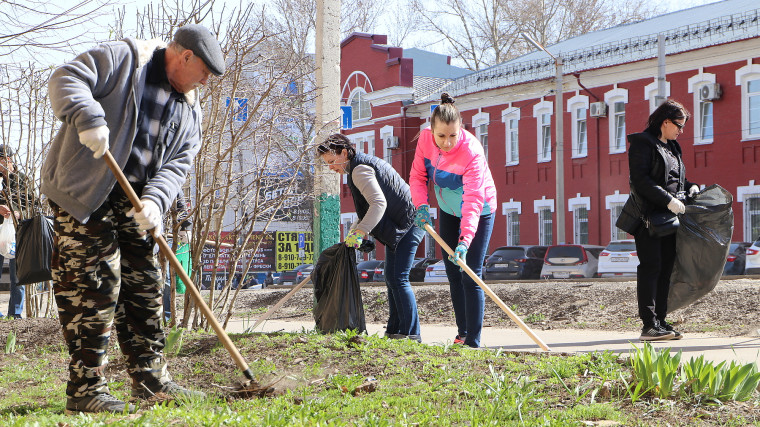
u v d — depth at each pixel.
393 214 6.24
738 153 28.41
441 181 6.12
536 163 34.94
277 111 6.45
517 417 3.42
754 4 31.06
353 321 6.09
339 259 6.13
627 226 6.88
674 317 8.77
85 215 3.54
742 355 5.63
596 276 25.97
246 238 6.69
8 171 7.27
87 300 3.65
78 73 3.42
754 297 9.05
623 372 4.09
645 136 6.82
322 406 3.51
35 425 2.98
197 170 6.36
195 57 3.71
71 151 3.50
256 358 4.91
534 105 35.03
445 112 5.85
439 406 3.62
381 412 3.50
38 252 5.50
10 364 5.32
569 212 33.69
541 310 10.68
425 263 31.72
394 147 40.28
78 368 3.66
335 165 6.29
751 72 28.02
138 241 3.85
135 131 3.59
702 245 6.92
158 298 3.95
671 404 3.59
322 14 7.54
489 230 6.18
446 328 9.43
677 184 6.95
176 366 4.89
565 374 4.14
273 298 15.00
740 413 3.50
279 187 6.73
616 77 31.89
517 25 47.12
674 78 29.97
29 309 7.64
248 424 2.98
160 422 2.95
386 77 41.16
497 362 4.56
